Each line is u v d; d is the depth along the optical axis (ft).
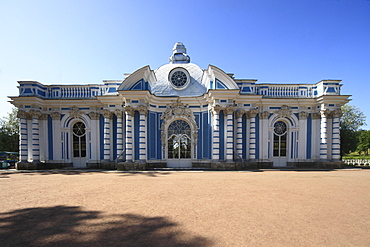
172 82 68.95
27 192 30.19
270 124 66.33
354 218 19.62
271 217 19.67
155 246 14.21
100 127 66.49
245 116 65.21
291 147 66.80
